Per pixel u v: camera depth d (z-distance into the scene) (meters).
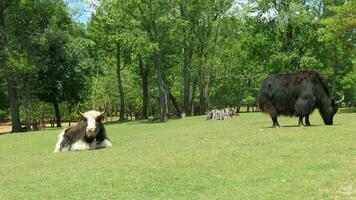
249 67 69.88
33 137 33.06
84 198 9.98
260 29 53.97
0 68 47.03
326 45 52.12
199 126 30.92
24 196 10.50
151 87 74.44
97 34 58.47
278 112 21.80
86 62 53.91
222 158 13.70
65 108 77.44
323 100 21.80
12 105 47.59
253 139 17.64
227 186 10.41
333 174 10.91
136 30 46.38
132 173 12.16
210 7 53.50
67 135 19.50
